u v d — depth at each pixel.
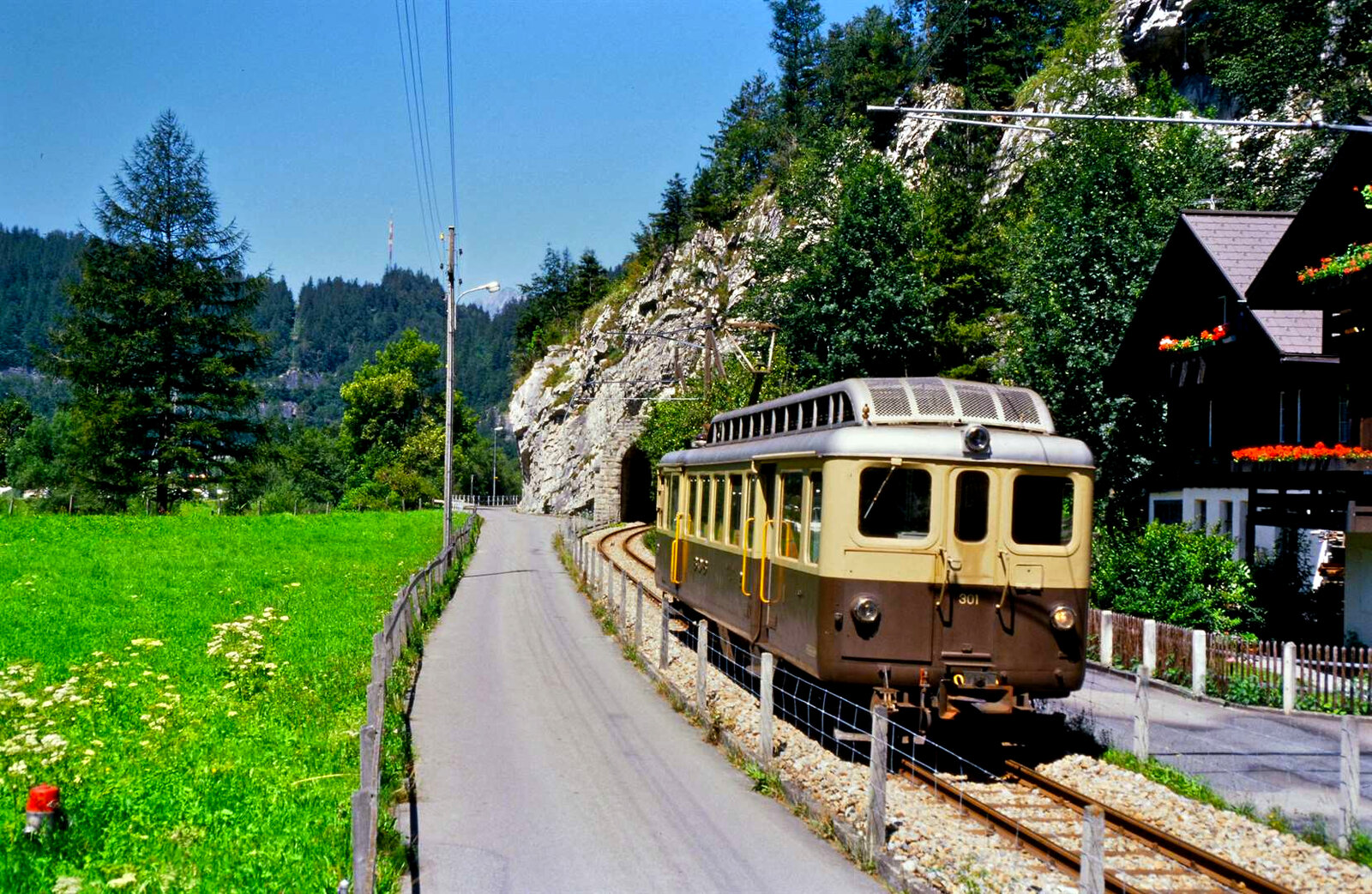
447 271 33.50
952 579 11.44
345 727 11.98
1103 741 12.67
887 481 11.61
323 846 8.22
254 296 58.16
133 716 12.09
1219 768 11.84
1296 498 21.98
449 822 9.53
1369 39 34.12
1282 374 23.34
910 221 40.44
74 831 8.19
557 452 91.75
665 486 22.19
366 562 32.31
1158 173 32.72
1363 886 8.12
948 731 12.66
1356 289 19.42
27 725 10.97
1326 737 13.75
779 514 13.52
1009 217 47.50
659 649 17.47
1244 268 24.86
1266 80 36.81
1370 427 20.08
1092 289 31.16
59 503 53.94
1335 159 20.36
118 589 24.16
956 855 8.44
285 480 86.19
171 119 56.59
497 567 36.09
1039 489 11.80
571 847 8.90
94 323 54.41
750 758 11.45
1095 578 22.55
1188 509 27.95
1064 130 39.06
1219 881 7.97
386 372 95.25
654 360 77.06
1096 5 56.44
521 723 13.43
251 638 16.16
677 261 87.62
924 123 65.31
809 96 92.19
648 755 11.99
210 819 8.65
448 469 33.16
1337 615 23.12
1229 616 21.72
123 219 54.94
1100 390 30.69
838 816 9.48
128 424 53.41
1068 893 7.59
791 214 49.88
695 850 8.85
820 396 13.34
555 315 126.56
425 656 18.19
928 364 41.03
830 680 11.55
